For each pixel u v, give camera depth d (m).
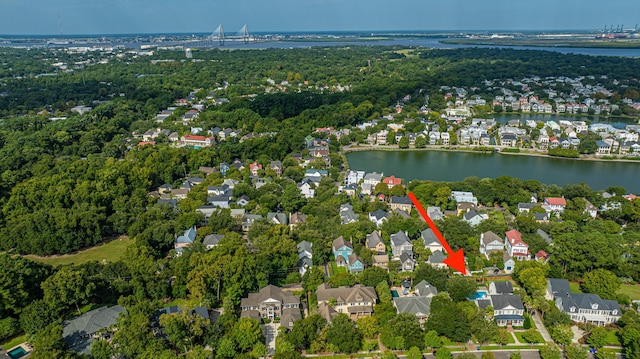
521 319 146.25
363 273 167.50
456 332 138.75
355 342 134.38
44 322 138.25
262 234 193.38
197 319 136.75
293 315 146.62
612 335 141.88
